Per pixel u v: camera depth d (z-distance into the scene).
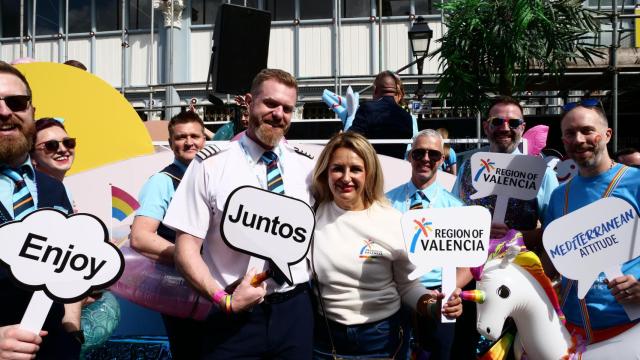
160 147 5.61
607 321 2.80
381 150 5.04
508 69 7.09
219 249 2.52
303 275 2.61
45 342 2.28
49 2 11.84
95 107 5.10
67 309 2.45
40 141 3.40
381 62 10.38
